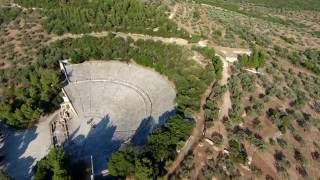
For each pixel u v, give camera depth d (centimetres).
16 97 15988
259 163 12556
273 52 19175
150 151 12450
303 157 12706
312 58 19050
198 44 18875
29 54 18488
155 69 17875
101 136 14888
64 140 14575
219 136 13538
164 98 16212
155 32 19312
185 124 13400
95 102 16638
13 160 13588
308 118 14438
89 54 18488
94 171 12850
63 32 19788
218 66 16738
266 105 15112
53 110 15900
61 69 17925
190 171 12156
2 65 17800
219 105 15012
